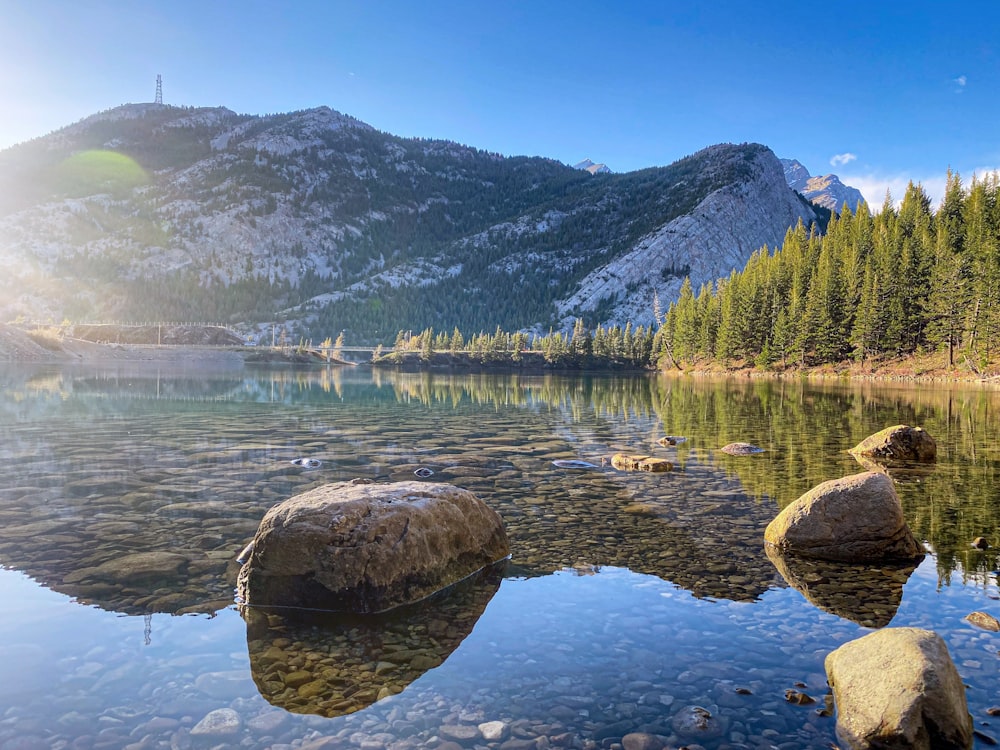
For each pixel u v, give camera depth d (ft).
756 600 24.58
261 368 464.65
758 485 47.32
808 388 199.21
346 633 21.67
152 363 438.40
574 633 21.57
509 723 15.96
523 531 34.65
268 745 14.89
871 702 15.85
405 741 15.12
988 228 277.23
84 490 43.24
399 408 120.26
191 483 45.83
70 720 15.84
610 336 513.04
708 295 433.07
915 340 269.85
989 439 73.56
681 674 18.60
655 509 39.83
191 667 18.92
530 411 115.55
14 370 253.24
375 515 25.20
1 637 20.67
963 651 19.81
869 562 29.40
